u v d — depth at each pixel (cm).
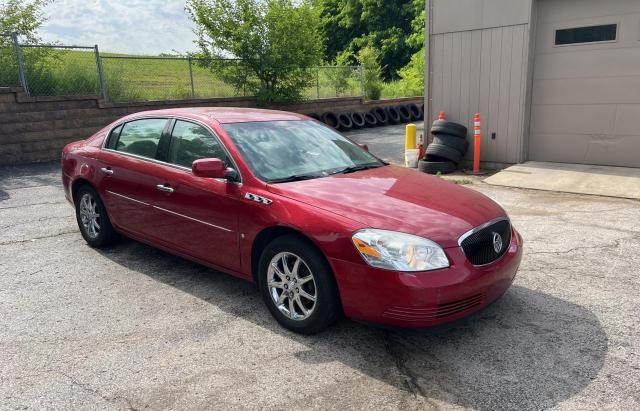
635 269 461
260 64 1612
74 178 549
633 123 862
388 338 351
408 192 374
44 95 1205
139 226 483
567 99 920
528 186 809
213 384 300
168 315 392
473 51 975
